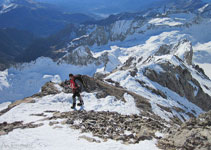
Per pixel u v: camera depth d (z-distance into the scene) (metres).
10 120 14.75
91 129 12.27
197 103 66.19
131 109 22.11
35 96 21.14
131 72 59.00
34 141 9.62
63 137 10.70
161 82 59.66
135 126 13.80
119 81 52.59
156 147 10.43
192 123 11.87
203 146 9.78
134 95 29.50
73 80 17.78
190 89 66.00
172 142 10.96
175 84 62.03
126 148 9.81
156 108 30.44
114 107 20.83
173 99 53.31
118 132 12.26
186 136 10.91
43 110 17.45
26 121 14.42
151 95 45.94
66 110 17.59
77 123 13.27
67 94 21.25
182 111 46.25
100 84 26.23
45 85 24.02
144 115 21.91
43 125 12.82
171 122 28.02
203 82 93.88
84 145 9.77
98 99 22.28
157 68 63.91
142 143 10.72
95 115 15.38
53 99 19.91
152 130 13.29
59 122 13.38
